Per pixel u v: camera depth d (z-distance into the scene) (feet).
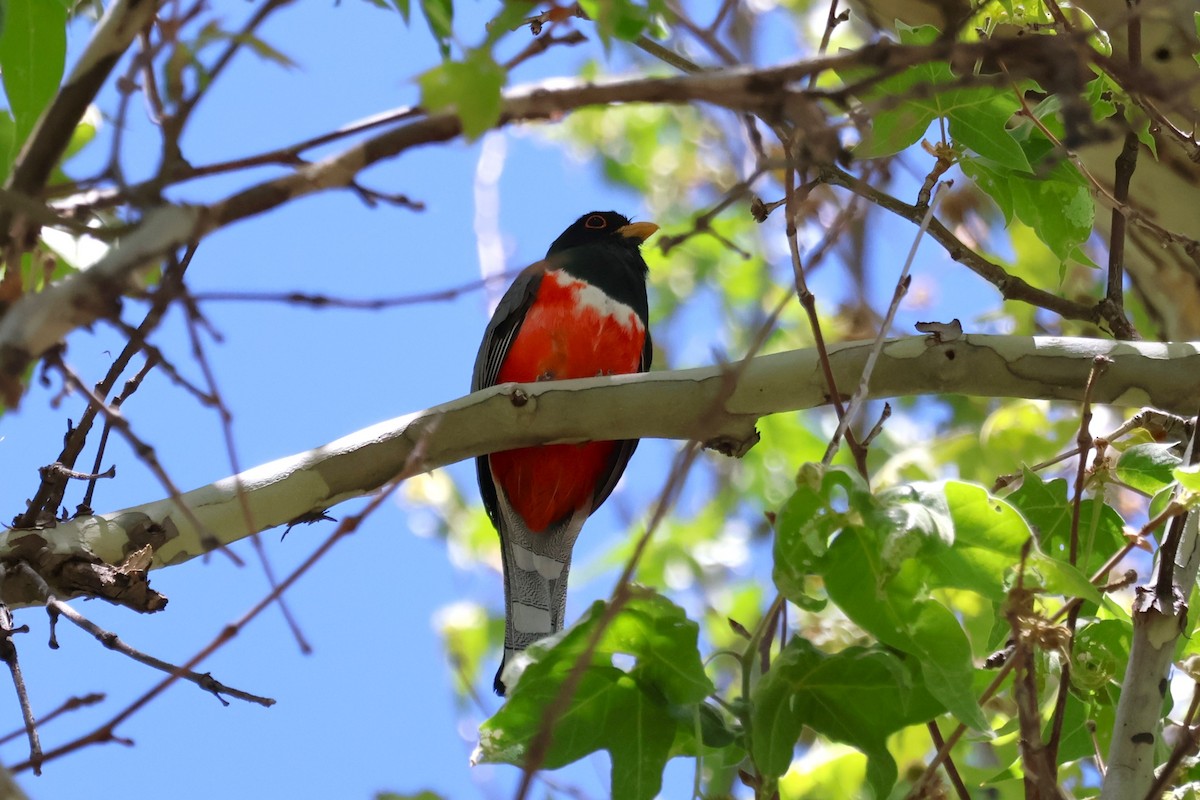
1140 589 21.01
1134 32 25.55
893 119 24.34
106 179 16.26
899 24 25.77
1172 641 20.68
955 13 26.84
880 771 20.17
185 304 15.40
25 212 14.70
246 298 15.58
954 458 44.16
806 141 16.25
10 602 23.65
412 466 18.99
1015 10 25.95
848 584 18.70
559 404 26.81
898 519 18.10
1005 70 19.27
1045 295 28.94
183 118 15.90
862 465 21.63
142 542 24.66
